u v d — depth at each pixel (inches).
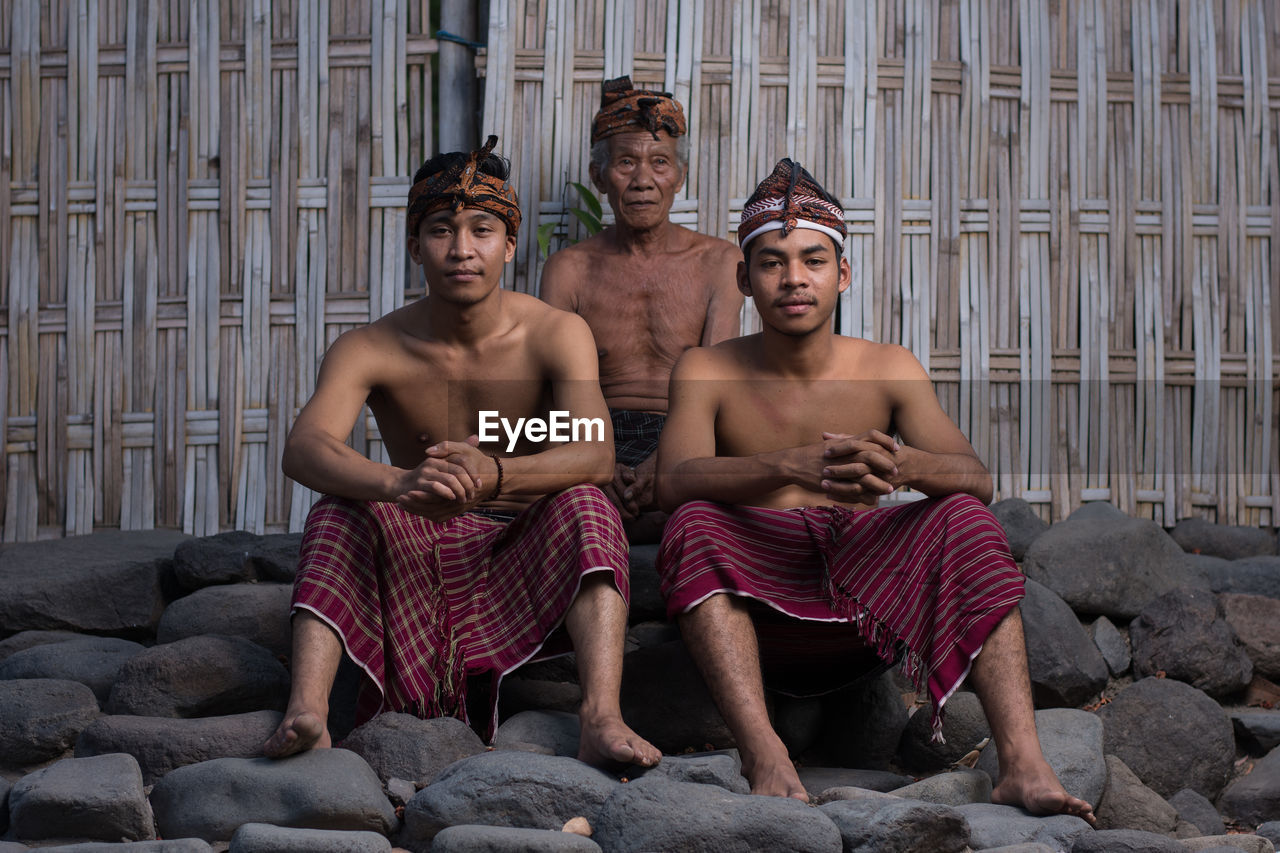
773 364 109.6
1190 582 129.8
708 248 139.3
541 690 109.8
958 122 149.4
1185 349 148.9
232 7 148.2
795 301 104.3
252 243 146.3
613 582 95.9
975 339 147.6
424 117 147.4
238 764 86.7
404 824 86.9
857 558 99.3
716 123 148.6
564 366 108.5
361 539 99.0
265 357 145.2
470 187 105.5
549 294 138.4
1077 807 85.1
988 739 105.7
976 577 93.4
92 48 147.7
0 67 148.2
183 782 86.4
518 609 101.1
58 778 86.2
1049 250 148.9
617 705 91.6
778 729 110.2
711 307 135.9
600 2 149.0
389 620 98.9
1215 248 150.2
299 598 94.3
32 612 123.0
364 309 145.5
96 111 147.4
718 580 94.9
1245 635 120.4
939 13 150.1
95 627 123.7
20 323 145.6
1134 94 150.3
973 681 93.2
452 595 102.6
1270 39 152.2
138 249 146.5
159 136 147.3
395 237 146.1
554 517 99.4
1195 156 150.6
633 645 118.4
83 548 133.5
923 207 148.4
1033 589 119.2
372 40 147.9
